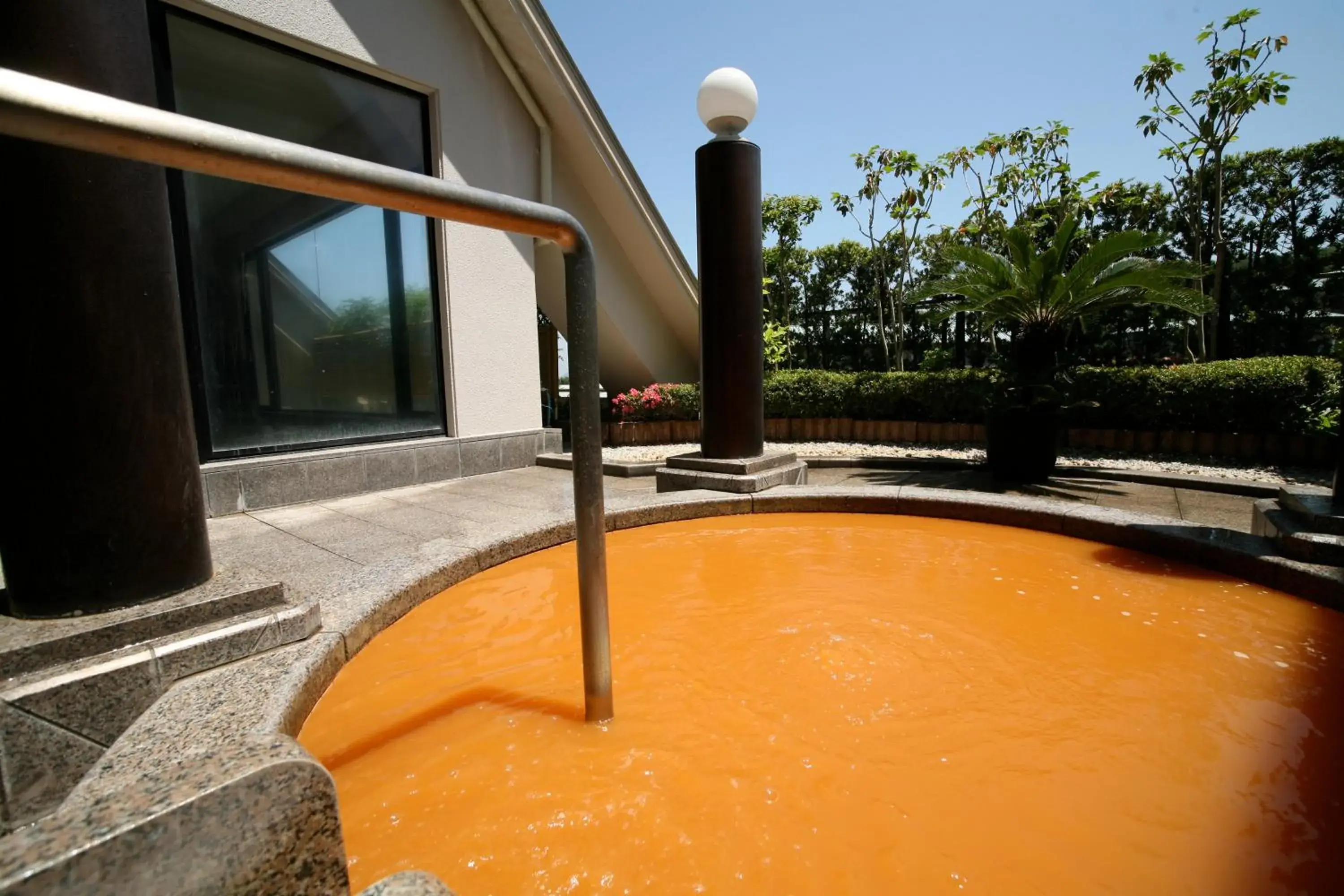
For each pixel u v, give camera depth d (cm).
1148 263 560
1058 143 1075
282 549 333
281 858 67
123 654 167
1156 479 543
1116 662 200
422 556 292
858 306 1577
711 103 476
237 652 184
